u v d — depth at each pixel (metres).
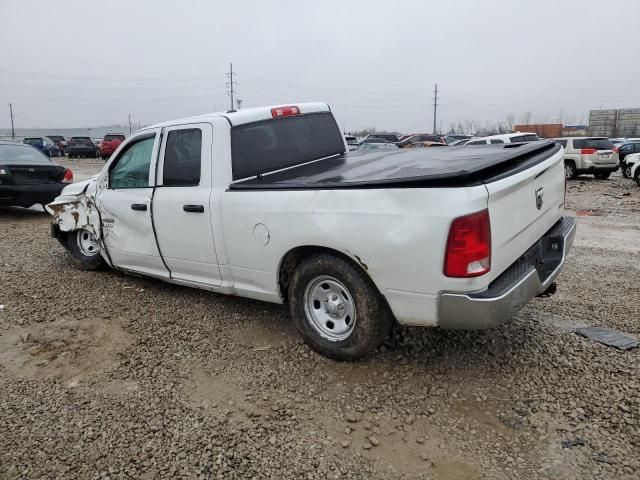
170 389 3.54
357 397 3.38
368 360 3.82
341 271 3.54
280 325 4.51
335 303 3.77
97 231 5.66
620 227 9.12
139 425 3.15
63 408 3.35
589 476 2.60
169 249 4.76
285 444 2.94
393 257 3.21
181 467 2.78
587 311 4.65
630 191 15.02
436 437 2.96
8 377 3.78
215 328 4.50
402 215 3.14
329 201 3.48
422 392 3.40
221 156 4.23
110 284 5.76
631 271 5.97
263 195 3.88
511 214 3.29
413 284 3.19
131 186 5.16
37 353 4.14
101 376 3.75
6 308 5.07
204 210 4.29
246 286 4.28
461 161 3.64
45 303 5.20
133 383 3.64
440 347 3.97
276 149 4.64
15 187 9.64
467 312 3.08
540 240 3.86
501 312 3.08
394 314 3.37
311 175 4.07
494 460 2.76
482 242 3.00
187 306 5.03
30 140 40.34
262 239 3.92
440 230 3.02
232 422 3.16
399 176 3.33
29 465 2.82
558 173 4.15
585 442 2.85
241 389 3.52
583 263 6.39
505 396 3.32
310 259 3.73
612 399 3.23
